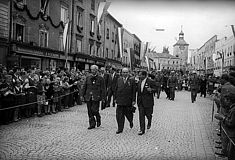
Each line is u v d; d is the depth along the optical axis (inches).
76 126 357.1
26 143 268.5
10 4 651.5
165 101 730.8
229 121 210.8
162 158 233.6
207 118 462.3
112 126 365.7
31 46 708.0
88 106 349.7
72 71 669.3
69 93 526.6
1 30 617.6
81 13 1138.0
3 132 313.1
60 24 949.2
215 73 1125.1
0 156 227.1
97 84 351.3
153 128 363.3
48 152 241.1
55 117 422.3
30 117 419.2
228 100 229.0
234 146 211.8
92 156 233.1
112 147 263.9
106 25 1493.6
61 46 970.1
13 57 622.2
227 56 1120.8
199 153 251.4
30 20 762.2
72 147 259.1
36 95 427.2
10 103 363.3
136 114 483.2
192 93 714.2
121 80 335.3
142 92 338.3
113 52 1656.0
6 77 376.2
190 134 333.4
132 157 233.9
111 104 612.7
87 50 1194.6
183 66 3676.2
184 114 502.0
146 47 1435.8
